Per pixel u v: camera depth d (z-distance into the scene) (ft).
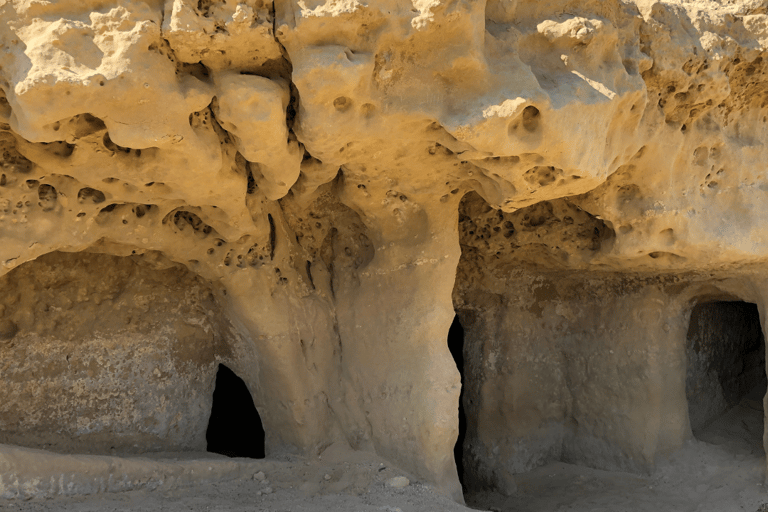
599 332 17.29
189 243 12.51
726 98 13.05
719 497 15.03
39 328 12.70
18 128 8.71
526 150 10.26
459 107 9.95
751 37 12.37
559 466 17.54
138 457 12.45
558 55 10.44
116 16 8.59
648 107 12.07
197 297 14.06
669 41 11.60
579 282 17.46
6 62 8.59
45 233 10.63
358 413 14.16
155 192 10.77
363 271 14.24
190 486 12.17
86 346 13.16
